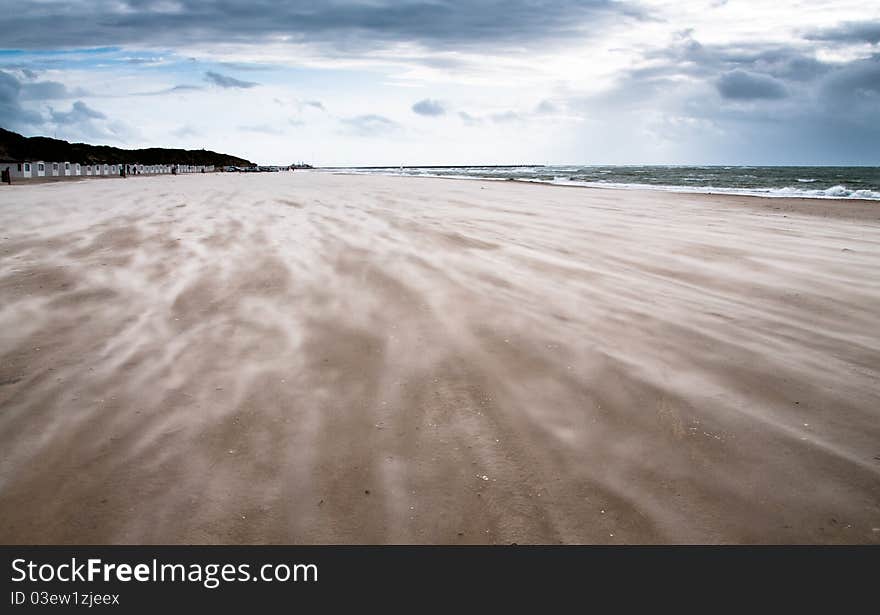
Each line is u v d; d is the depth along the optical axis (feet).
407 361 11.75
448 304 15.47
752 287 18.12
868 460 8.43
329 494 7.57
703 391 10.57
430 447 8.67
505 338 13.03
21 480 7.76
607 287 17.69
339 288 17.03
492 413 9.69
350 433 9.05
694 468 8.20
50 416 9.44
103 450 8.50
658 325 14.16
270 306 15.30
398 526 7.06
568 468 8.16
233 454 8.44
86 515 7.14
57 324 13.92
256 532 6.92
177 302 15.70
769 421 9.53
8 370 11.21
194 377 10.96
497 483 7.83
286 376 11.03
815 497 7.60
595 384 10.78
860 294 17.35
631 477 7.98
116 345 12.57
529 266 20.33
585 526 7.07
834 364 11.94
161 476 7.89
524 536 6.93
